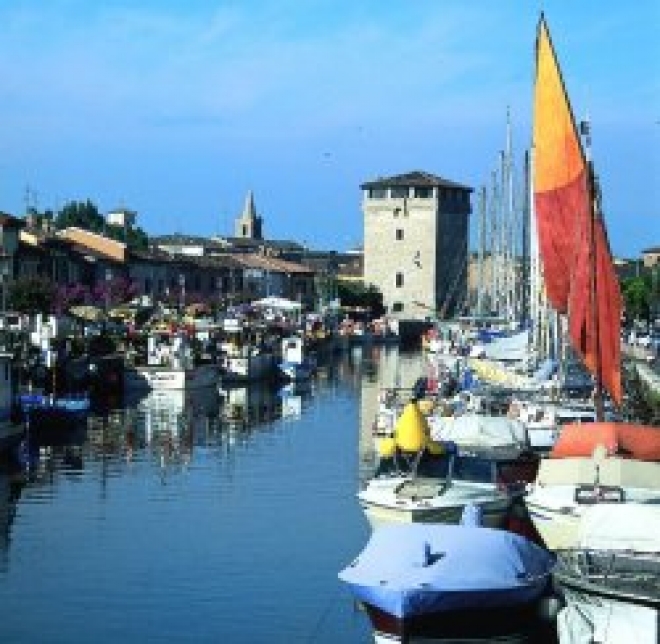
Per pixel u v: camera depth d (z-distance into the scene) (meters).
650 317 183.75
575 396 65.88
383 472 44.56
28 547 45.56
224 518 50.91
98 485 59.31
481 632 31.73
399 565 31.91
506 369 86.62
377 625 32.00
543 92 49.81
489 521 40.84
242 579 40.72
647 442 39.62
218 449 72.88
